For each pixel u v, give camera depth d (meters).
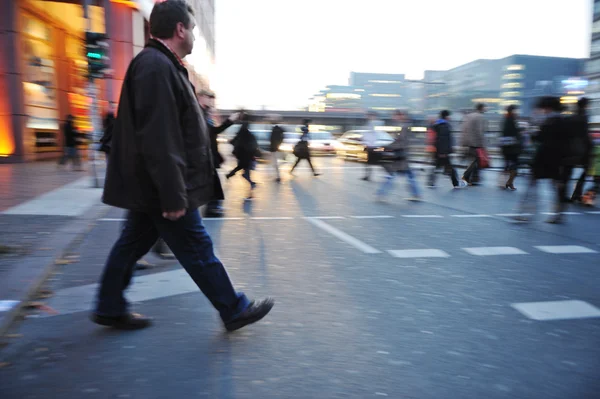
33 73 17.83
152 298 3.71
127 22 20.47
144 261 4.57
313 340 3.00
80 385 2.41
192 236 2.87
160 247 4.80
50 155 19.36
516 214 7.86
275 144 12.95
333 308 3.57
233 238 5.93
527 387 2.48
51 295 3.70
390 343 2.98
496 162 20.25
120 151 2.73
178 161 2.58
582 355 2.86
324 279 4.29
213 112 7.77
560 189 7.04
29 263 4.23
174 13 2.81
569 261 5.00
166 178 2.55
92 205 7.69
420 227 6.72
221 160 6.70
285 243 5.68
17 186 10.26
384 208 8.48
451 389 2.45
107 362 2.66
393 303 3.69
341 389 2.43
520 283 4.23
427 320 3.36
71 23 20.88
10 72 16.28
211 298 2.97
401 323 3.30
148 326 3.16
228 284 2.99
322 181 13.34
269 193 10.52
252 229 6.50
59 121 20.39
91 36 10.55
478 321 3.36
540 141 7.09
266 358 2.74
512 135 11.17
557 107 6.95
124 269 3.03
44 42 18.78
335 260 4.93
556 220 7.07
